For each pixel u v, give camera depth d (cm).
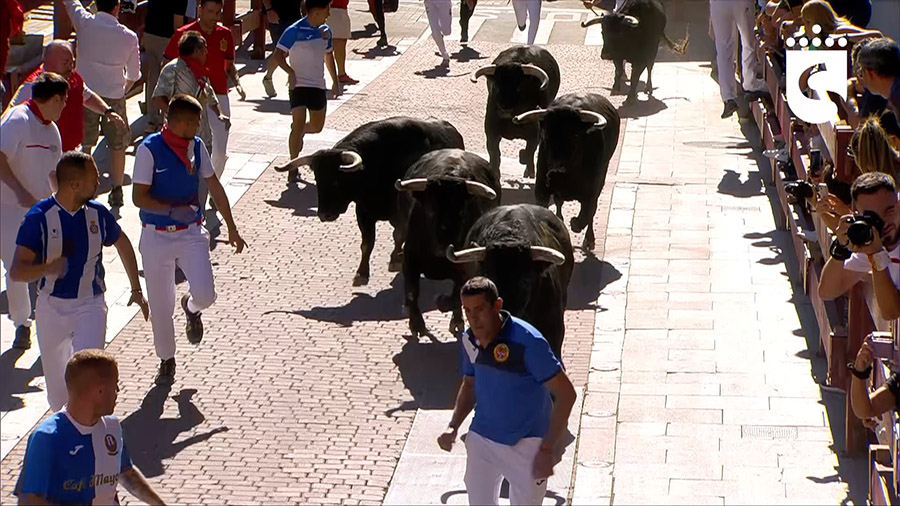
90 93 1362
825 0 1497
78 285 959
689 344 1211
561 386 740
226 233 1558
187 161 1069
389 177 1373
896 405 814
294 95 1764
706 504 912
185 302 1135
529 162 1780
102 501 711
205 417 1066
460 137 1463
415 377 1155
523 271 943
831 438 1012
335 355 1202
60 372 979
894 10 1786
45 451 692
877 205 764
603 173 1466
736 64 2147
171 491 940
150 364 1175
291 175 1777
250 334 1248
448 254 959
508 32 2961
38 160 1128
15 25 1616
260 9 2581
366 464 988
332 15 2339
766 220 1592
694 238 1531
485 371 747
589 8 2511
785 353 1183
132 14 2166
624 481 951
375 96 2291
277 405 1092
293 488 948
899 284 771
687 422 1045
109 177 1759
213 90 1567
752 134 2036
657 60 2683
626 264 1447
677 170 1839
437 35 2541
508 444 753
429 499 932
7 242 1144
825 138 1185
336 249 1521
